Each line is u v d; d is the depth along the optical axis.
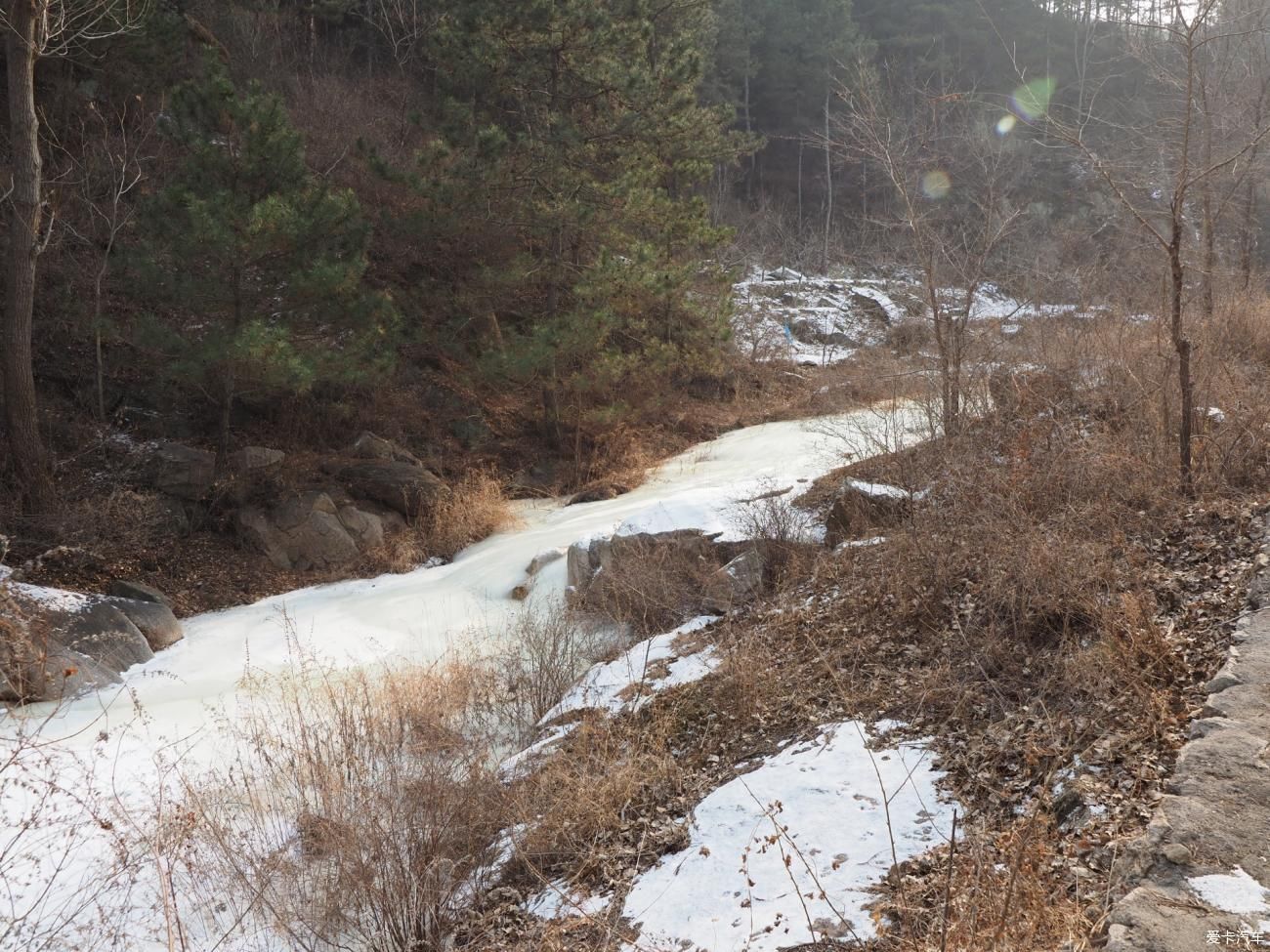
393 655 9.39
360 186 19.69
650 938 4.38
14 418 11.32
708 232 17.81
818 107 44.59
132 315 14.98
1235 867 3.42
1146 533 6.99
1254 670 4.82
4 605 8.85
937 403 11.32
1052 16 46.75
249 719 7.57
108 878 5.48
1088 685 5.30
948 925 3.67
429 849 5.42
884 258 28.80
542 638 8.69
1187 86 7.46
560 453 17.14
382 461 14.37
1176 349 7.61
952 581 7.12
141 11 14.86
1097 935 3.37
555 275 16.84
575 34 16.09
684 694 7.05
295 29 26.17
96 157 15.84
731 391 22.08
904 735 5.66
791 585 8.57
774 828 4.97
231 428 14.54
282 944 5.04
